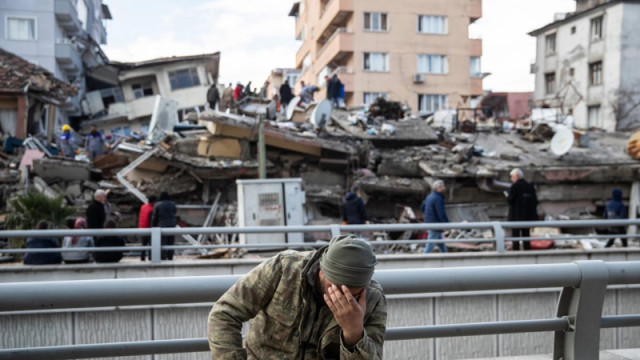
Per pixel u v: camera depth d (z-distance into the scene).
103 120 37.62
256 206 13.30
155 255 8.49
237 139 18.97
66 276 8.26
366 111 26.05
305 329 2.10
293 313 2.09
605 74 41.78
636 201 20.06
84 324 7.49
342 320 1.96
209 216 17.27
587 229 18.39
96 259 9.72
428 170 18.70
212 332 2.10
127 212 17.50
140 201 17.64
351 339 2.00
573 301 3.19
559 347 3.32
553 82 47.38
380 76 44.12
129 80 38.94
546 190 19.67
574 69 44.84
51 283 2.43
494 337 8.86
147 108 38.41
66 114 34.16
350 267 1.90
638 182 20.06
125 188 17.61
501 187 18.64
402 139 21.75
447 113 27.02
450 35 45.22
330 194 17.95
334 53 44.78
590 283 3.07
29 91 22.09
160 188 17.73
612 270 3.10
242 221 13.25
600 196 20.03
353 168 19.33
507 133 26.38
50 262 9.10
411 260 9.24
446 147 22.42
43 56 33.25
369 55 44.12
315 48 52.50
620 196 12.83
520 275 2.95
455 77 45.12
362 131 22.27
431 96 44.94
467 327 3.12
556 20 47.12
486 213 18.97
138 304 2.51
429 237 11.12
